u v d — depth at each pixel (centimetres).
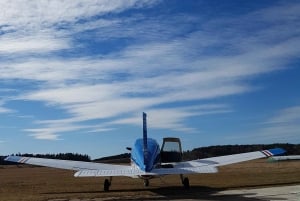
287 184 2334
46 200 1881
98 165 2231
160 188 2362
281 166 4556
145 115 2073
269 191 1992
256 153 2327
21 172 5059
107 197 1950
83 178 3459
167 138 2545
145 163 1955
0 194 2219
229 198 1767
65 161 2286
